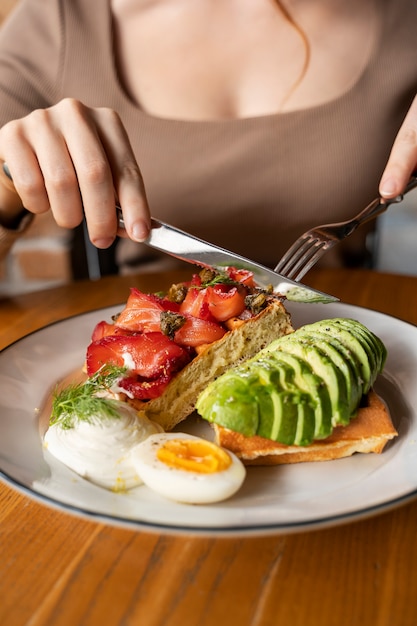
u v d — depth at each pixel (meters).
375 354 0.40
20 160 0.47
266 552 0.31
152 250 0.76
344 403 0.37
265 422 0.36
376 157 0.71
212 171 0.70
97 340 0.46
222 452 0.35
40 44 0.73
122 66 0.73
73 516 0.33
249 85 0.72
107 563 0.31
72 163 0.46
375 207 0.50
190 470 0.34
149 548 0.31
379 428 0.38
